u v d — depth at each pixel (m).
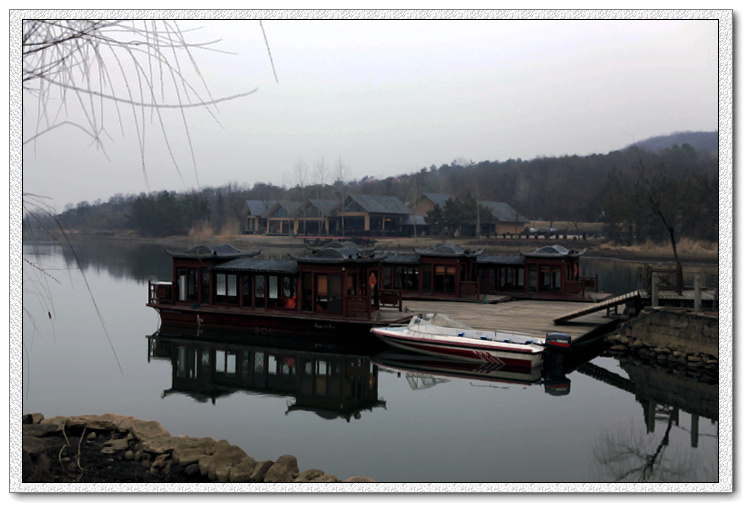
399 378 19.06
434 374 19.61
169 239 101.81
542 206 107.81
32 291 6.99
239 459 9.76
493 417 14.88
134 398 16.67
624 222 70.38
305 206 95.06
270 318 25.11
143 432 10.85
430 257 33.31
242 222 110.50
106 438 10.83
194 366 20.69
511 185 119.44
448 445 12.87
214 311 25.97
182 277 27.61
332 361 21.36
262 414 15.26
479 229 81.38
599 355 22.39
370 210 89.06
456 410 15.52
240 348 23.17
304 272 25.16
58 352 22.45
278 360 21.53
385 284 34.59
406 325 22.77
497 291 34.81
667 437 13.39
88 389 17.52
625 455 12.05
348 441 13.08
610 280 44.41
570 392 17.31
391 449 12.58
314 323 24.31
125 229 104.75
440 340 20.42
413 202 93.56
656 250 62.84
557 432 13.77
